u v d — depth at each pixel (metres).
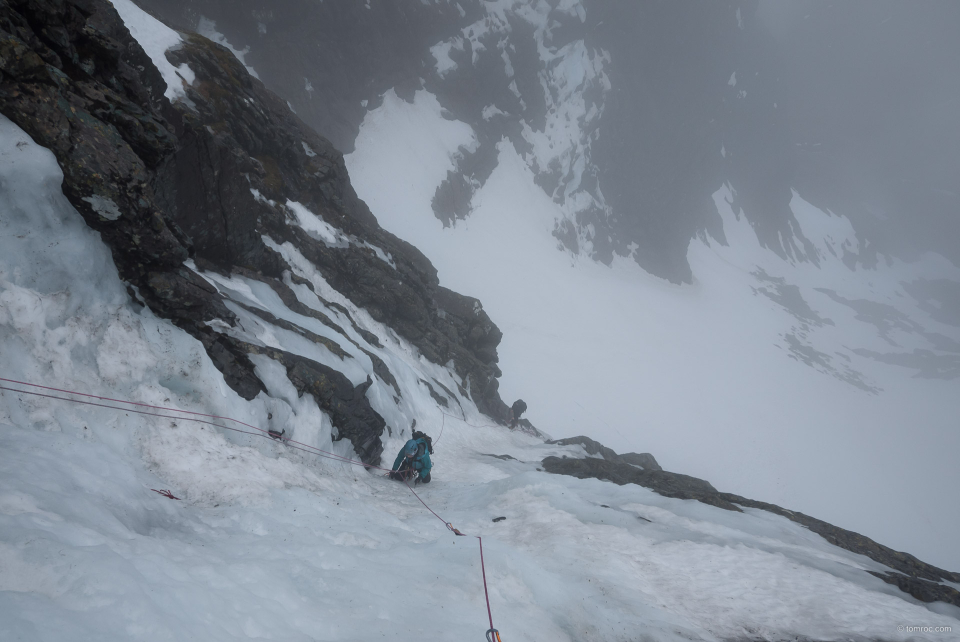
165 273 5.52
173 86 11.32
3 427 3.50
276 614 2.54
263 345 6.68
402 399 11.98
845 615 3.87
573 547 4.83
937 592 4.50
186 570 2.65
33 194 4.37
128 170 5.04
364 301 15.67
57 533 2.41
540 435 21.23
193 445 4.78
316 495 5.07
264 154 14.04
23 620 1.76
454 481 8.98
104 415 4.32
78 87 5.43
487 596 3.36
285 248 13.24
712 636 3.50
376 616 2.82
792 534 5.82
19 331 4.07
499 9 56.59
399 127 48.19
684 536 5.34
